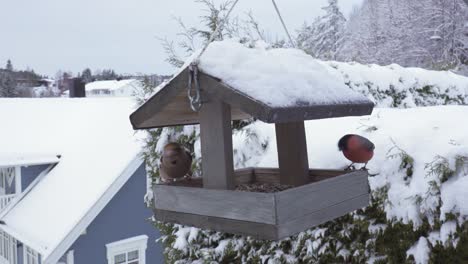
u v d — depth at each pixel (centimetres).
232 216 166
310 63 202
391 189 229
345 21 1798
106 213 761
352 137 203
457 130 230
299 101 161
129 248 783
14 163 891
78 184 823
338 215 187
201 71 168
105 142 928
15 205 894
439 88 473
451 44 1413
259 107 149
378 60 1552
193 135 332
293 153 212
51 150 983
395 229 226
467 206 197
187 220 185
